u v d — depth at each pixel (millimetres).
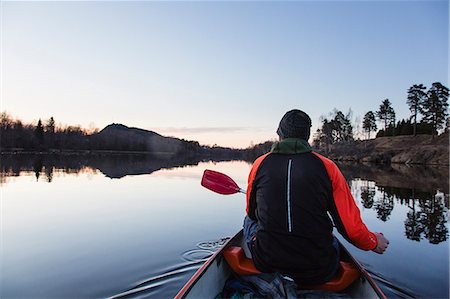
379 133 68188
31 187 11812
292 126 2018
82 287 3543
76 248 4875
